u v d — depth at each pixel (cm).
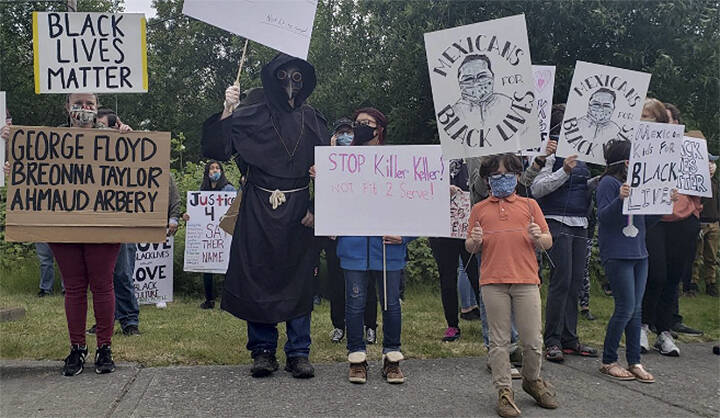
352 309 451
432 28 1238
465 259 536
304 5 468
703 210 689
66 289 454
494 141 427
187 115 2972
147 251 756
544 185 515
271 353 464
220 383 437
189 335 580
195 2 461
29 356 493
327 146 465
